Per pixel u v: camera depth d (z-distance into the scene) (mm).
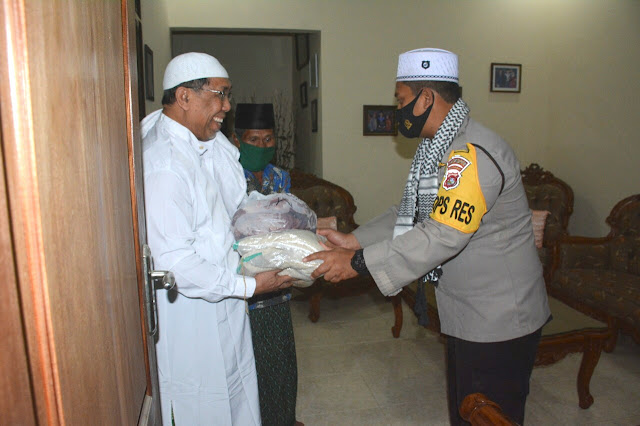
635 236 3146
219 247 1429
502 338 1411
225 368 1438
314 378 2689
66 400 442
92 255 530
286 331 1785
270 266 1444
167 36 3840
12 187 372
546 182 4090
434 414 2338
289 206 1559
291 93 5891
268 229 1484
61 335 434
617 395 2461
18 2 372
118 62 735
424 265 1345
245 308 1525
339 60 4234
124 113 778
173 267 1285
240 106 1904
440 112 1479
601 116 3895
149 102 2799
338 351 3020
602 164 3912
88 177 526
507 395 1476
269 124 1870
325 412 2361
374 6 4215
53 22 437
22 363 381
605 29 3801
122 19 795
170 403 1423
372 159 4414
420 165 1555
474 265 1413
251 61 5816
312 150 4742
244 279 1396
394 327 3201
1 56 361
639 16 3475
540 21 4453
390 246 1386
